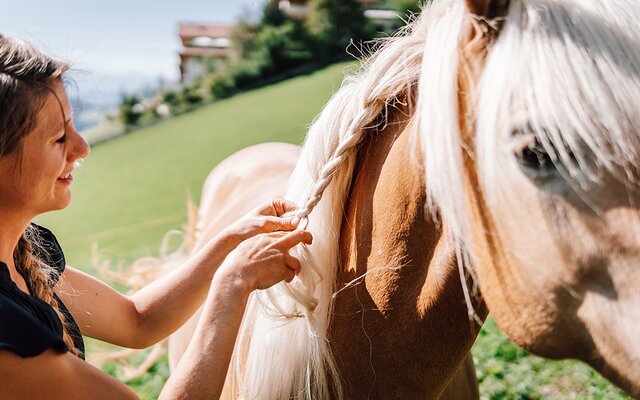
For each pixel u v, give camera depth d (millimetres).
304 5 31891
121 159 20359
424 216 1447
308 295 1563
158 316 1773
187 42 38344
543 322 1200
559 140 1110
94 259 3598
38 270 1487
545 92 1125
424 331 1488
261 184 2924
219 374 1369
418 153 1383
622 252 1101
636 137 1078
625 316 1100
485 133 1184
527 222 1172
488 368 4062
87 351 5059
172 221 12797
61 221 13898
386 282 1509
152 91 28797
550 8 1199
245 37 29750
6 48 1261
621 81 1097
